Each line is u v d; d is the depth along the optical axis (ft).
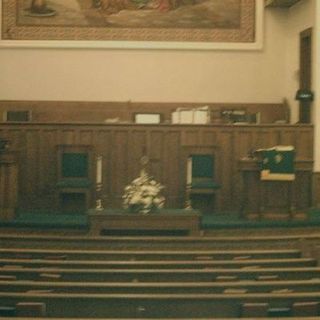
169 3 58.39
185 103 58.65
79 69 58.39
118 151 50.78
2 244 41.63
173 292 26.12
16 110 57.77
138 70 58.59
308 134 51.31
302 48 55.26
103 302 23.67
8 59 58.13
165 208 49.29
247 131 51.01
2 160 45.09
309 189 46.60
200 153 49.93
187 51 58.59
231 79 58.70
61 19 58.18
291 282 26.76
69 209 49.37
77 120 58.23
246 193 46.06
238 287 26.30
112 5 58.18
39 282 27.07
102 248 40.88
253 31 58.75
